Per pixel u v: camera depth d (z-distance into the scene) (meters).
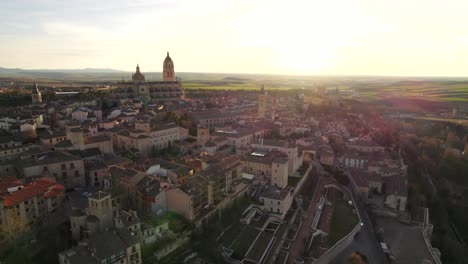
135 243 111.81
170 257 125.06
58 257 111.12
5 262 107.06
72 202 138.12
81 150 193.88
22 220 121.69
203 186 151.75
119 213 128.12
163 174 166.50
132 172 155.88
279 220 171.75
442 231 198.75
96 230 118.94
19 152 188.62
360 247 168.38
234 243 145.12
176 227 135.62
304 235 163.75
